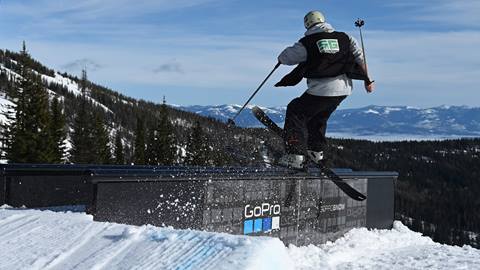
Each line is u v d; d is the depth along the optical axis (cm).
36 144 3284
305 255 567
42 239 290
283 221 584
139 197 393
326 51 470
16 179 464
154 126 4975
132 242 279
